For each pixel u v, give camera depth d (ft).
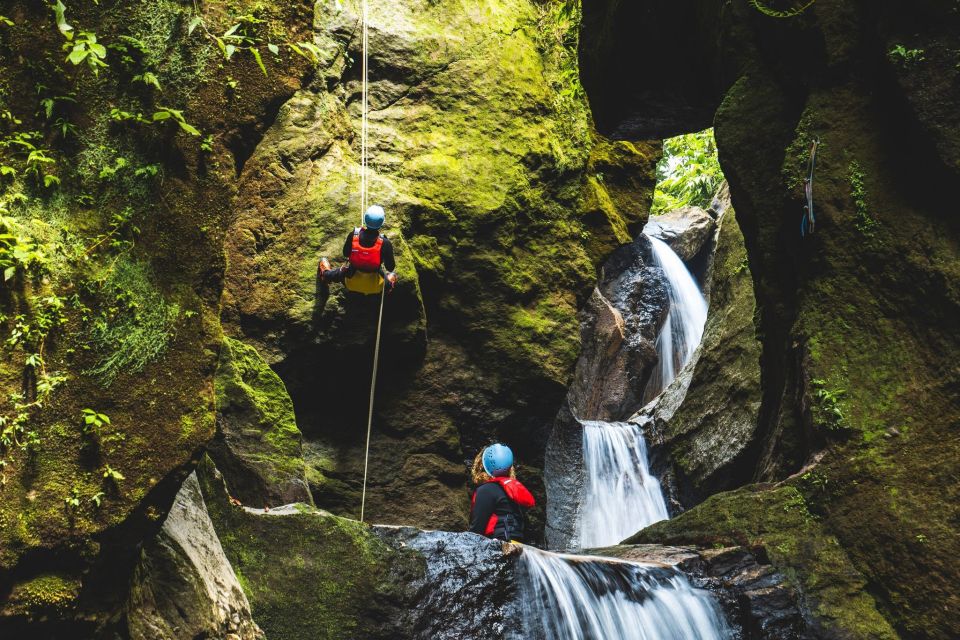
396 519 35.55
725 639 17.80
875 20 19.71
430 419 37.11
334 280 32.24
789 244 21.65
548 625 17.28
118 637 11.30
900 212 19.36
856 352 19.47
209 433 11.40
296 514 17.60
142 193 11.14
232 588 14.11
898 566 17.84
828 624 17.88
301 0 12.54
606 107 30.58
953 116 18.16
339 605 16.63
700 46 25.85
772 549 19.21
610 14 27.22
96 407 10.45
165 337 11.14
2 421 9.61
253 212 34.17
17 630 9.77
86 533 10.16
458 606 17.01
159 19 11.38
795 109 22.33
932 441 18.08
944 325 18.42
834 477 19.04
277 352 33.40
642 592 18.49
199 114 11.60
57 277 10.30
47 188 10.46
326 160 35.70
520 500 19.85
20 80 10.43
